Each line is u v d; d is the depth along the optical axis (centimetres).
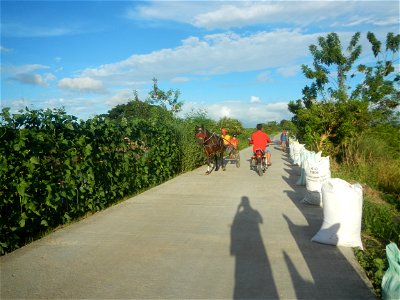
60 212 827
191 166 1941
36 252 657
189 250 665
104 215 923
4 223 651
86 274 563
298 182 1396
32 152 710
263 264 596
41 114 769
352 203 669
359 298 482
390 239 732
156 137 1436
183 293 499
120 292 504
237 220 871
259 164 1680
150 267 588
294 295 491
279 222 851
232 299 482
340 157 2141
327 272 562
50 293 502
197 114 2503
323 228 701
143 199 1124
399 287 408
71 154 835
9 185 657
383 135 2138
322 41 3105
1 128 648
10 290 511
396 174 1428
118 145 1070
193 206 1025
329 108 2244
